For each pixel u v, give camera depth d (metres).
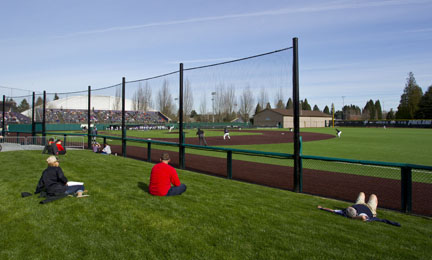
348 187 7.58
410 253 3.50
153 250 3.53
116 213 4.80
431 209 5.70
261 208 5.20
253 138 29.47
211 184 7.13
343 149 18.38
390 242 3.82
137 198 5.66
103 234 3.99
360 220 4.66
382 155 15.15
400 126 68.94
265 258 3.34
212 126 53.72
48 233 4.01
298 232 4.11
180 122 9.78
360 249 3.60
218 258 3.33
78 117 44.38
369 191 7.16
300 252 3.50
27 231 4.07
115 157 11.79
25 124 21.59
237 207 5.22
